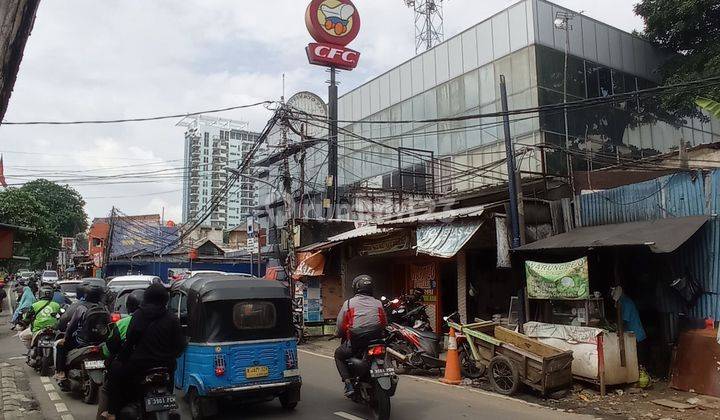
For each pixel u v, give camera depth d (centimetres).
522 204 1115
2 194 3988
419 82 2564
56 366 852
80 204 6781
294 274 1683
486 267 1397
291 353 730
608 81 2225
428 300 1469
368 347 687
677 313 920
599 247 902
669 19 2159
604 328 891
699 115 2255
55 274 4866
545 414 734
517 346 905
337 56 2242
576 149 2056
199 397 683
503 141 2116
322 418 706
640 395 834
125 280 1539
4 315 2542
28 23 295
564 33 2134
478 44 2278
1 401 800
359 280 742
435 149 2438
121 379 531
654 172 1318
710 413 732
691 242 905
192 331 702
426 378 1004
